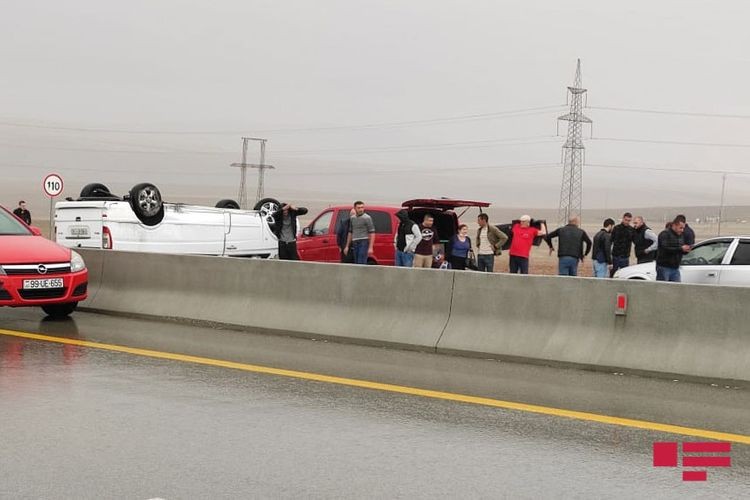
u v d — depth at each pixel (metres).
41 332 12.59
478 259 22.31
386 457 6.48
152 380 9.17
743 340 9.75
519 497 5.61
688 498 5.65
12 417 7.50
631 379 9.95
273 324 13.20
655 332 10.29
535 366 10.73
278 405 8.12
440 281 11.91
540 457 6.53
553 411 8.09
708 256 17.16
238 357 10.77
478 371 10.23
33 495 5.55
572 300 10.89
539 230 21.47
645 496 5.68
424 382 9.41
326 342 12.41
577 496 5.65
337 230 22.38
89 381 9.05
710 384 9.73
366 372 9.95
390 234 22.52
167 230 19.89
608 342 10.52
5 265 12.88
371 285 12.48
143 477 5.93
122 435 6.98
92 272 15.66
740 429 7.54
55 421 7.38
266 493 5.63
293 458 6.43
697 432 7.39
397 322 12.12
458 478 5.99
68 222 19.41
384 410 8.00
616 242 21.20
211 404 8.12
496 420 7.68
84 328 13.12
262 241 22.61
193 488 5.72
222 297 14.00
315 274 13.03
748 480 6.05
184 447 6.67
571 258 20.69
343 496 5.59
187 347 11.49
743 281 16.47
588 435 7.21
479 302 11.55
